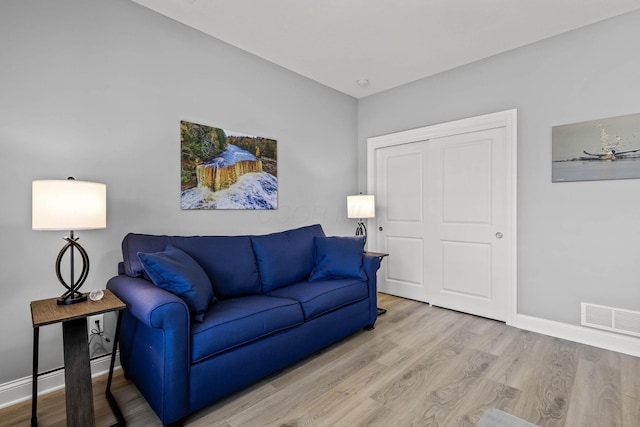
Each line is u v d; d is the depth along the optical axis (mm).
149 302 1532
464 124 3252
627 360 2266
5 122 1810
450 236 3426
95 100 2115
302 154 3521
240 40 2785
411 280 3809
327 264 2783
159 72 2412
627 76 2395
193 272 1892
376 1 2266
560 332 2684
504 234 3047
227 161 2834
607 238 2486
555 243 2717
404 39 2766
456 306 3387
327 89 3805
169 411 1521
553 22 2514
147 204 2357
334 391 1897
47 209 1479
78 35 2045
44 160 1929
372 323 2840
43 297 1943
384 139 3938
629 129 2383
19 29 1843
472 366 2180
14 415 1716
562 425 1579
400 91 3789
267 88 3158
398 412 1698
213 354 1687
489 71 3080
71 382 1432
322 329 2324
